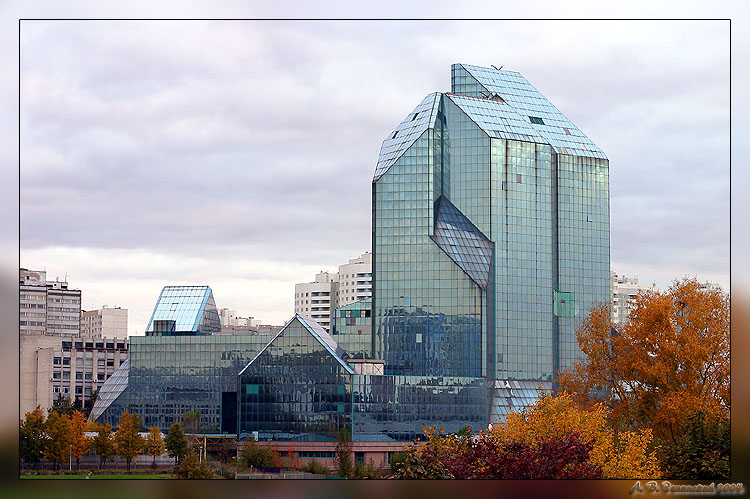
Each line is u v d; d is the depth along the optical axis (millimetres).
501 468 190375
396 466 196375
